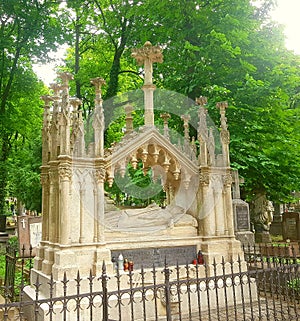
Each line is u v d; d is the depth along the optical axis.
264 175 13.70
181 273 7.63
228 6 13.21
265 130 12.99
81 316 6.13
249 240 12.88
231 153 12.37
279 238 20.94
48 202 7.91
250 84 11.90
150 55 8.33
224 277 5.65
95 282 6.54
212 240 8.23
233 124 12.65
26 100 24.05
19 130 23.64
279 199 17.00
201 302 7.35
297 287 7.42
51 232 7.18
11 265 8.71
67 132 6.88
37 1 19.36
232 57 12.26
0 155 23.00
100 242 6.95
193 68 13.45
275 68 12.91
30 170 18.72
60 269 6.30
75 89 20.88
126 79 20.56
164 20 14.16
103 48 20.62
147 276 7.20
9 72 21.12
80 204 6.94
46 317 5.86
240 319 6.73
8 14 18.80
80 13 20.50
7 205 29.08
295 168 13.97
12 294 8.04
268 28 14.99
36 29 19.20
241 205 13.12
